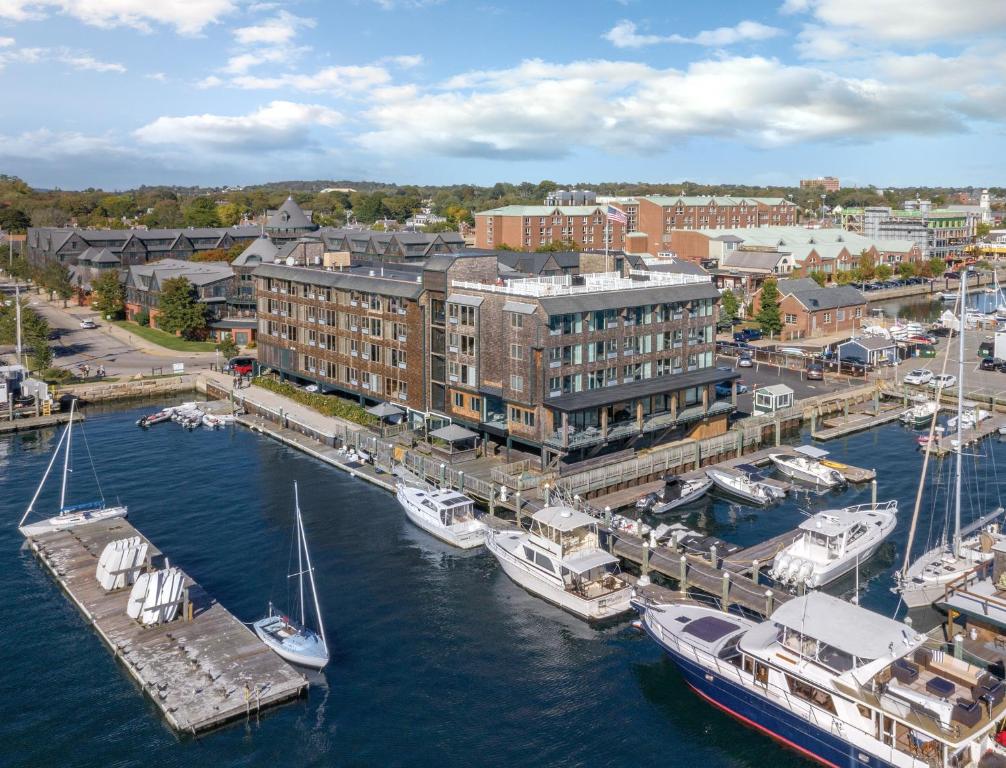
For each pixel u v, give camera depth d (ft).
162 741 150.92
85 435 347.36
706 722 160.04
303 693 165.07
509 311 273.54
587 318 278.46
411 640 185.68
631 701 165.48
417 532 243.60
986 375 414.21
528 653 181.27
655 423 292.81
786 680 151.74
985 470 292.61
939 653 152.35
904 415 350.02
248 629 184.03
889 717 138.92
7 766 143.95
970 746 135.03
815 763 148.87
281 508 261.24
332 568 220.23
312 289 375.04
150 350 500.74
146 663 170.19
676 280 321.73
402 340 325.42
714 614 178.60
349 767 145.18
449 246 608.19
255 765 145.38
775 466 300.20
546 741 152.97
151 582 184.85
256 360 431.43
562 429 265.95
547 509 211.41
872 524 226.58
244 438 341.21
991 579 184.24
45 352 421.59
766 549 221.66
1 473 297.12
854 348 435.12
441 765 146.00
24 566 221.05
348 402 363.15
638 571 219.41
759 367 437.99
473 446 298.35
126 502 267.59
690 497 263.90
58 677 169.48
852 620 152.76
